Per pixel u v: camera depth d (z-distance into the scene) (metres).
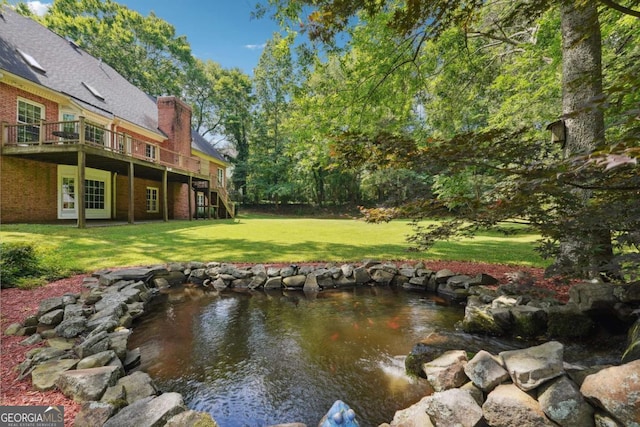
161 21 24.42
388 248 7.81
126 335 2.89
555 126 3.95
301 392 2.34
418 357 2.67
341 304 4.51
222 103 29.44
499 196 2.49
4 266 4.16
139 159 11.50
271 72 26.94
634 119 1.47
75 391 1.82
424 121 9.68
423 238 3.26
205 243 8.22
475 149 2.47
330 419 1.88
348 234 10.79
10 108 9.58
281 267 5.67
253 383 2.46
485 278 4.75
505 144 2.48
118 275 4.64
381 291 5.16
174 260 6.18
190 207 15.39
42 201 10.74
